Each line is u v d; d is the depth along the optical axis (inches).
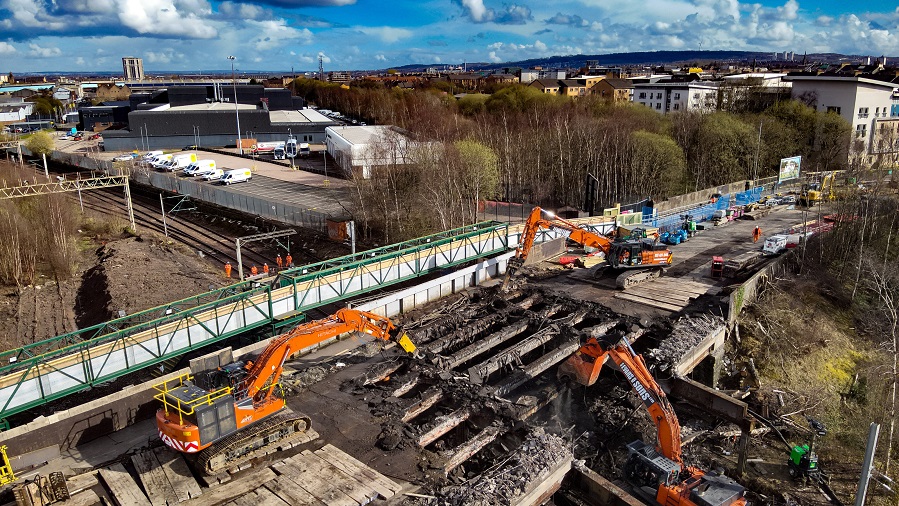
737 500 884.6
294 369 1161.4
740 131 3282.5
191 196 3085.6
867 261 1643.7
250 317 1315.2
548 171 3169.3
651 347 1390.3
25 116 7293.3
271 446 878.4
